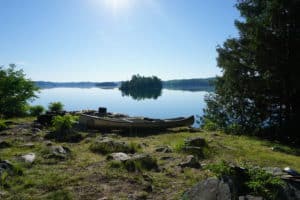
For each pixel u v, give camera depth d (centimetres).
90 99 6506
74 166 754
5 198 553
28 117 1819
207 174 731
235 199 530
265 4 1764
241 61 1877
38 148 912
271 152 1110
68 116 1182
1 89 1808
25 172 686
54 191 598
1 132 1192
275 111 1784
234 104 1916
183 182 682
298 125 1631
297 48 1606
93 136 1195
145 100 6481
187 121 1544
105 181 659
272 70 1644
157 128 1455
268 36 1614
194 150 938
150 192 627
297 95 1694
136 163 750
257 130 1747
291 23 1614
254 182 555
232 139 1356
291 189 555
